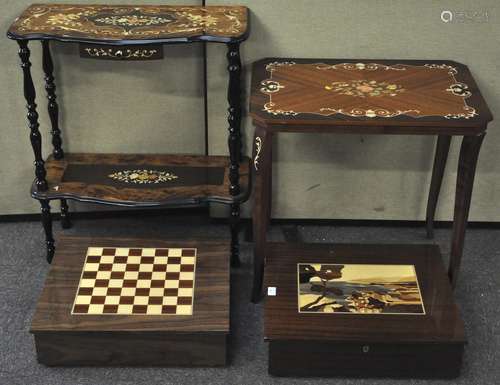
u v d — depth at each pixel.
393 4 2.02
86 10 2.00
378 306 1.89
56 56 2.10
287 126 1.80
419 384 1.84
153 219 2.36
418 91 1.92
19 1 2.03
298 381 1.84
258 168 1.87
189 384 1.83
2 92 2.13
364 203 2.30
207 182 2.11
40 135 2.02
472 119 1.80
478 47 2.07
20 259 2.19
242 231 2.30
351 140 2.19
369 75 2.00
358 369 1.85
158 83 2.16
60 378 1.84
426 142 2.19
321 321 1.84
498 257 2.23
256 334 1.97
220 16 1.96
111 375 1.85
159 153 2.26
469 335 1.97
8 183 2.27
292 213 2.32
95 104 2.18
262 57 2.09
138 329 1.82
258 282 2.03
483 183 2.26
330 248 2.06
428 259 2.04
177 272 1.99
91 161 2.20
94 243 2.06
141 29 1.88
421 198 2.29
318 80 1.96
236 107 1.93
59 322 1.83
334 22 2.05
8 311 2.02
